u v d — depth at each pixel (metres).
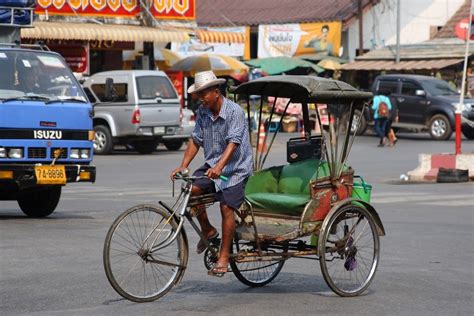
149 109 33.69
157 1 42.12
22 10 21.58
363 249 10.58
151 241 9.66
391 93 43.09
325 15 56.06
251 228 10.12
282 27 56.75
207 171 9.66
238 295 10.23
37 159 16.14
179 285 10.73
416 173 25.41
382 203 19.56
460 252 13.26
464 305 9.82
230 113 9.81
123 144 35.56
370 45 56.19
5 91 16.16
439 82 42.78
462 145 38.19
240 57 53.84
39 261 12.09
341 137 30.31
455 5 56.72
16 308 9.43
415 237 14.65
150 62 42.81
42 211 17.12
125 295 9.59
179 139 36.41
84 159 16.75
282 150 36.75
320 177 10.42
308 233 10.06
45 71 16.80
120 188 23.03
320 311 9.45
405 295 10.32
